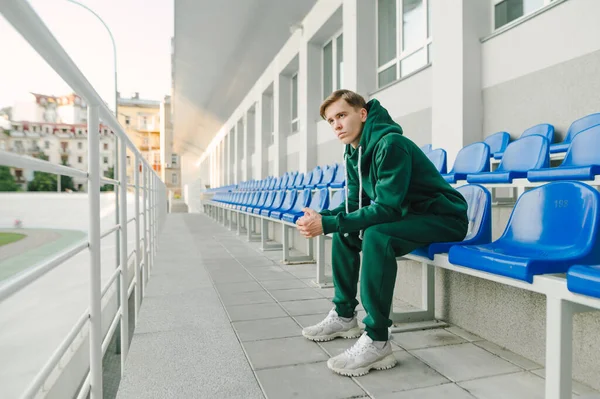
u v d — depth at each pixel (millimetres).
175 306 2508
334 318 1941
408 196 1700
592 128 1902
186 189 27672
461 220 1695
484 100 3404
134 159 2822
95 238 1282
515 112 3115
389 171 1607
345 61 5664
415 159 1684
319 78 7203
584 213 1269
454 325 2125
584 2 2594
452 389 1414
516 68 3098
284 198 4961
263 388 1429
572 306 1046
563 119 2748
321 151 6863
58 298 7980
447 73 3518
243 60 10203
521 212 1554
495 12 3463
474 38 3395
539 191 1489
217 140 20328
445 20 3537
